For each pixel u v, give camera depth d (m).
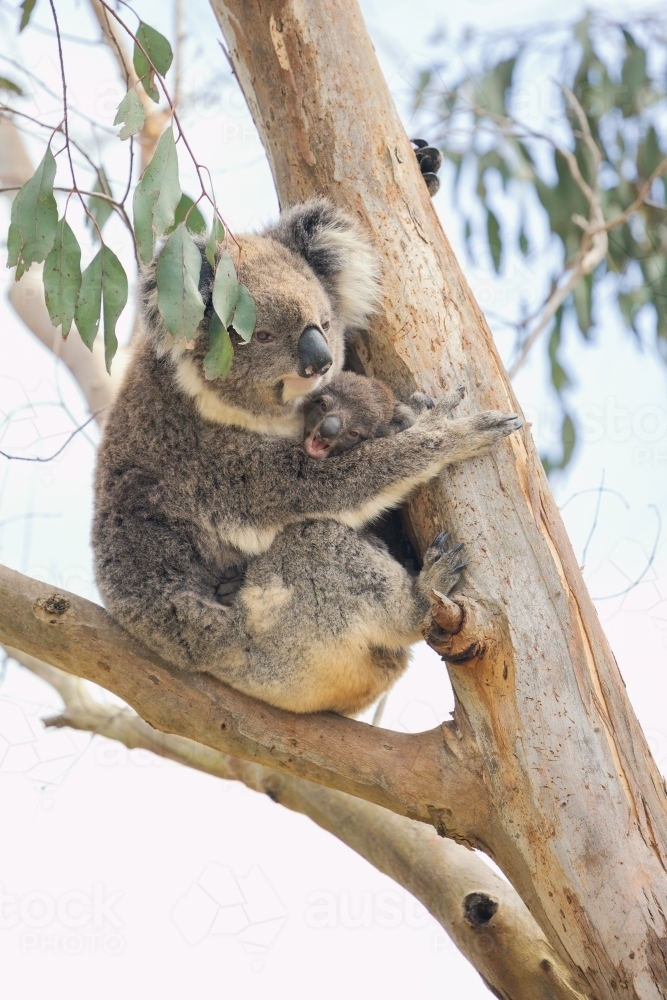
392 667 8.33
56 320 7.36
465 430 7.39
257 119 8.26
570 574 7.20
